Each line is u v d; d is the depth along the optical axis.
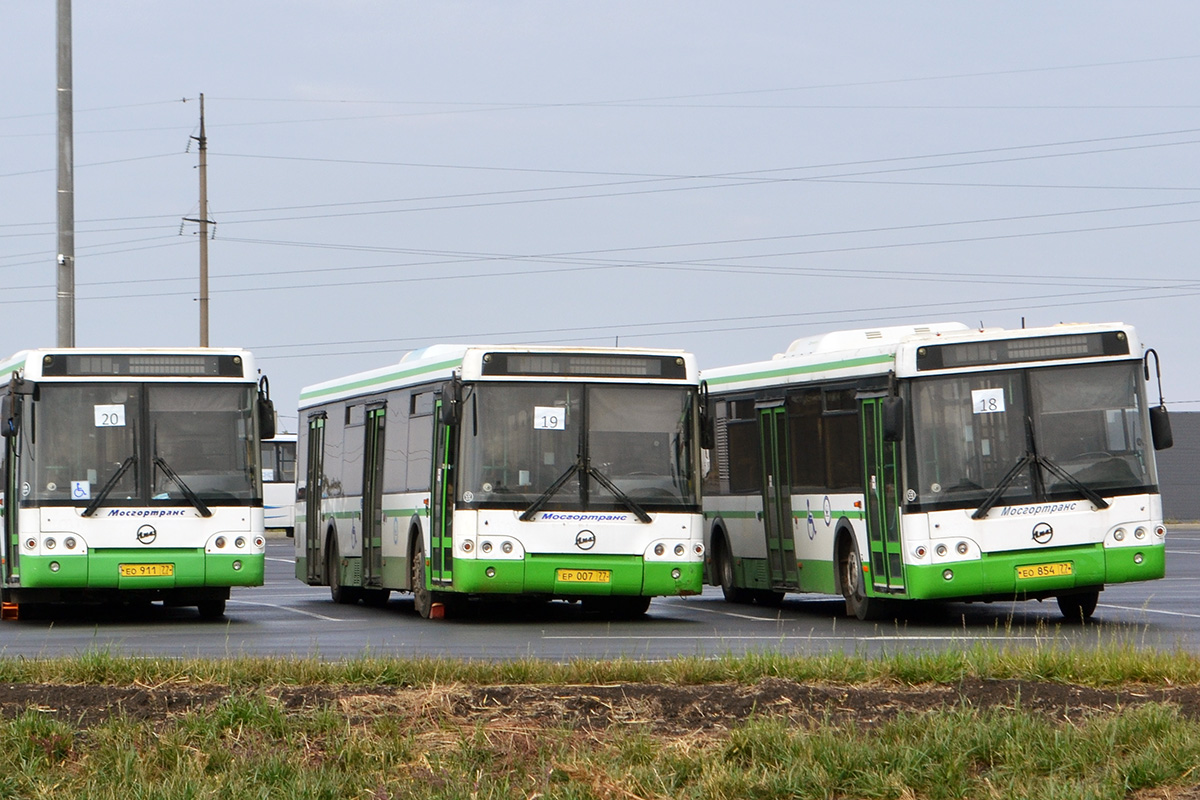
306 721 15.78
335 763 14.52
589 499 32.00
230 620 34.53
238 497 33.31
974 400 30.22
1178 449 116.56
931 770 13.63
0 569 34.69
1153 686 17.70
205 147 89.88
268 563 67.56
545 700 16.84
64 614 36.94
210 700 16.83
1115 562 30.05
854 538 32.41
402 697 17.03
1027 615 33.75
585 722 15.97
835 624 30.91
